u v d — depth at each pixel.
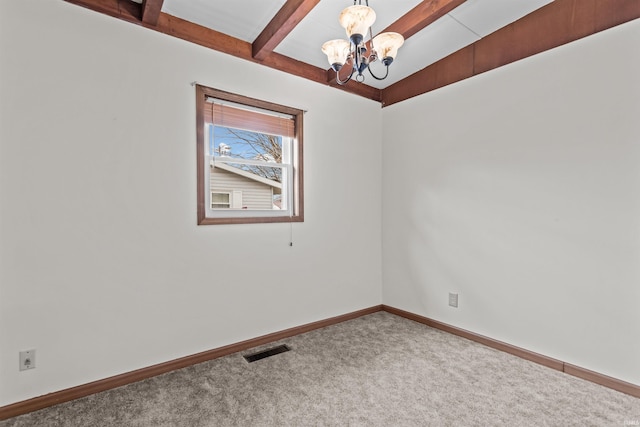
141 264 2.07
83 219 1.88
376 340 2.69
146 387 1.97
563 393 1.89
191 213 2.26
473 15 2.34
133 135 2.04
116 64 1.97
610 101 1.95
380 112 3.49
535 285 2.30
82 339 1.88
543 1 2.19
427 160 3.04
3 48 1.66
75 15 1.85
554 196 2.20
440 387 1.96
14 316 1.70
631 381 1.88
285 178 2.84
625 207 1.90
